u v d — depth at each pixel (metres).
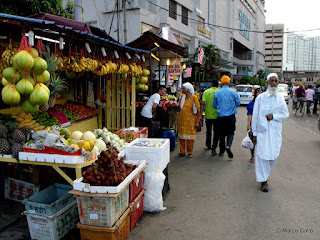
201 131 11.11
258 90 6.18
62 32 4.04
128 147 4.38
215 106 6.88
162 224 3.85
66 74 5.91
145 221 3.93
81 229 3.16
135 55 6.69
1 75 4.12
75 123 6.36
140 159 4.34
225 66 36.16
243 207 4.34
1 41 4.23
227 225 3.81
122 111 7.23
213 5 31.05
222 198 4.68
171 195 4.81
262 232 3.62
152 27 17.97
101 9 16.81
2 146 3.66
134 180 3.70
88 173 3.17
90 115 7.15
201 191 4.98
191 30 23.89
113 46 5.50
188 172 6.00
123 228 3.37
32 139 3.87
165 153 4.60
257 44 60.88
